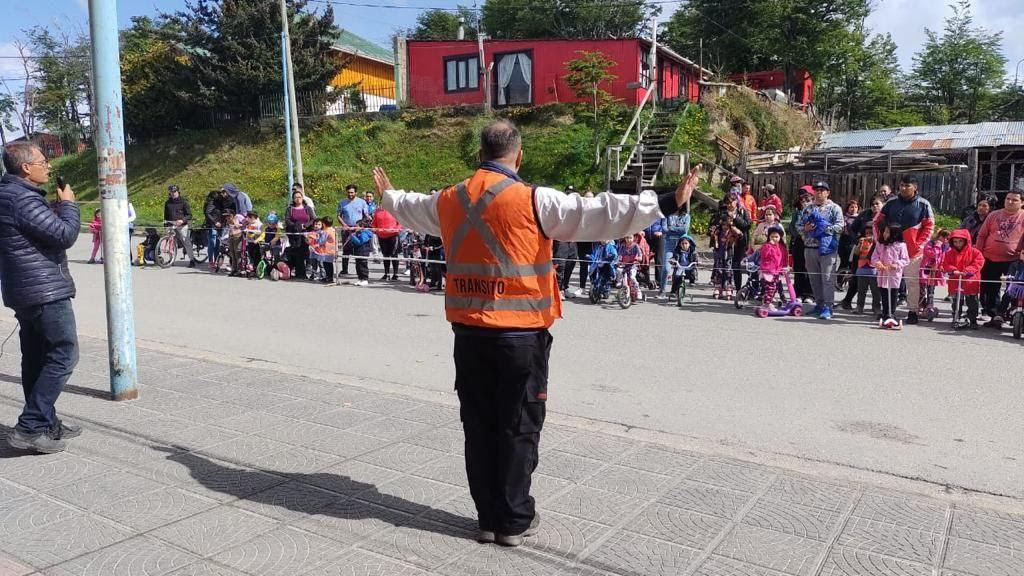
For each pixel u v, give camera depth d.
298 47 31.83
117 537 3.59
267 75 31.36
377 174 3.92
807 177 21.92
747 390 6.62
